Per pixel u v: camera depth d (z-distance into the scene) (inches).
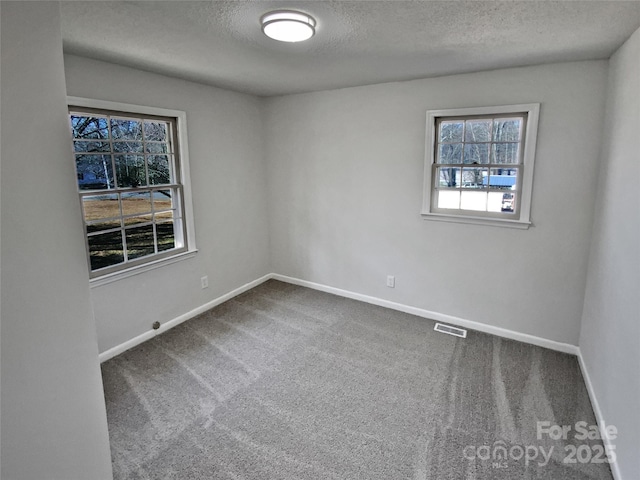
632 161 77.0
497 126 121.6
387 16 71.2
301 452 80.3
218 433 85.8
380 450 80.7
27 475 33.7
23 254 32.4
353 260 160.4
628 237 76.2
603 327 90.7
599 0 63.5
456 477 74.0
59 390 36.4
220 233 155.6
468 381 104.6
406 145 137.3
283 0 63.9
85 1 64.2
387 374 108.2
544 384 103.0
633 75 79.4
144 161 124.7
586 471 75.3
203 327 137.9
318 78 128.0
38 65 33.0
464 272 134.2
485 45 89.7
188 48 92.6
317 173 161.9
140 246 128.0
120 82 111.7
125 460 78.1
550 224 115.9
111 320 117.9
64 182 35.9
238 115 157.2
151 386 103.2
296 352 120.3
